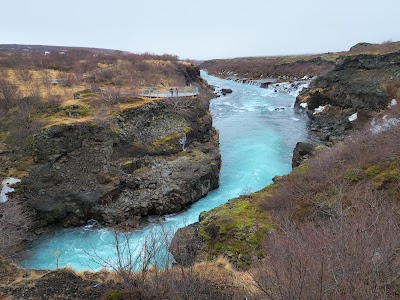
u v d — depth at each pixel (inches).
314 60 3683.6
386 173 652.1
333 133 1569.9
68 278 448.1
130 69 2100.1
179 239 676.7
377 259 280.1
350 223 372.5
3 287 431.5
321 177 751.1
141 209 940.0
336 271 267.4
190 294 359.3
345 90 1761.8
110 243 819.4
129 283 385.1
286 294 261.3
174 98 1460.4
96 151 1074.7
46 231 906.1
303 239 382.6
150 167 1107.9
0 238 694.5
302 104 2180.1
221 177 1182.3
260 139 1584.6
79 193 940.6
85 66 2212.1
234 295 398.3
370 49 1889.8
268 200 752.3
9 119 1179.3
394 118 1057.5
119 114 1220.5
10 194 925.2
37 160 1018.7
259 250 603.2
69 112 1200.8
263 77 4023.1
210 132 1549.0
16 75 1628.9
